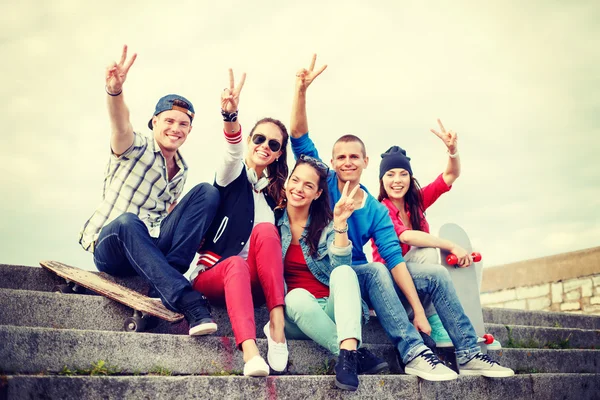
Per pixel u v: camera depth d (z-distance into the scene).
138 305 3.52
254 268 3.66
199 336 3.40
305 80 4.68
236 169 3.96
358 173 4.38
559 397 4.56
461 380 3.96
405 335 3.80
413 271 4.20
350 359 3.41
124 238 3.59
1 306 3.31
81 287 3.80
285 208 4.14
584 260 7.87
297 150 4.79
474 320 4.36
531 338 5.46
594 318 6.68
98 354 3.13
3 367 2.84
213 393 3.09
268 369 3.20
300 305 3.61
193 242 3.74
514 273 8.64
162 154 4.31
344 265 3.71
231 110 3.84
